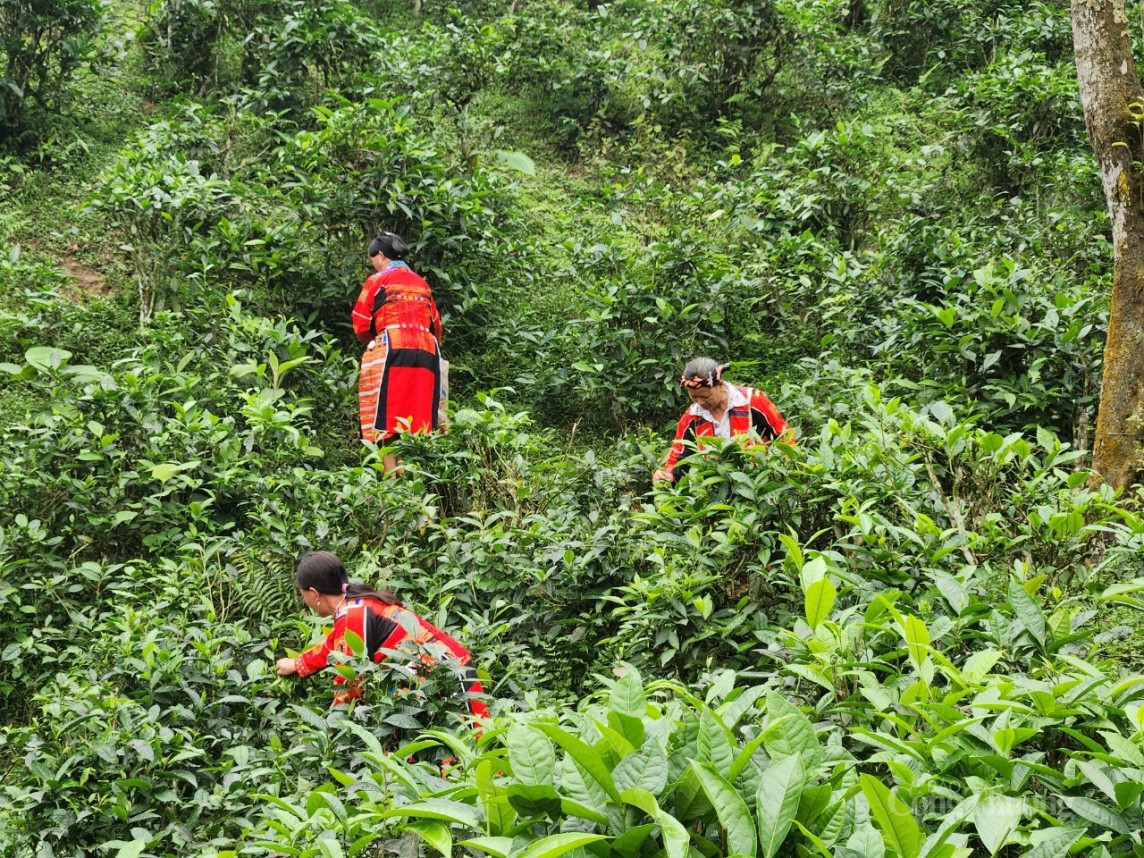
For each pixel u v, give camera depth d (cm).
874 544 396
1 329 706
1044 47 1161
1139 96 552
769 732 219
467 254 789
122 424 585
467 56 1051
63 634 486
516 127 1076
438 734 259
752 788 215
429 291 672
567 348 757
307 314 767
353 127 773
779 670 335
